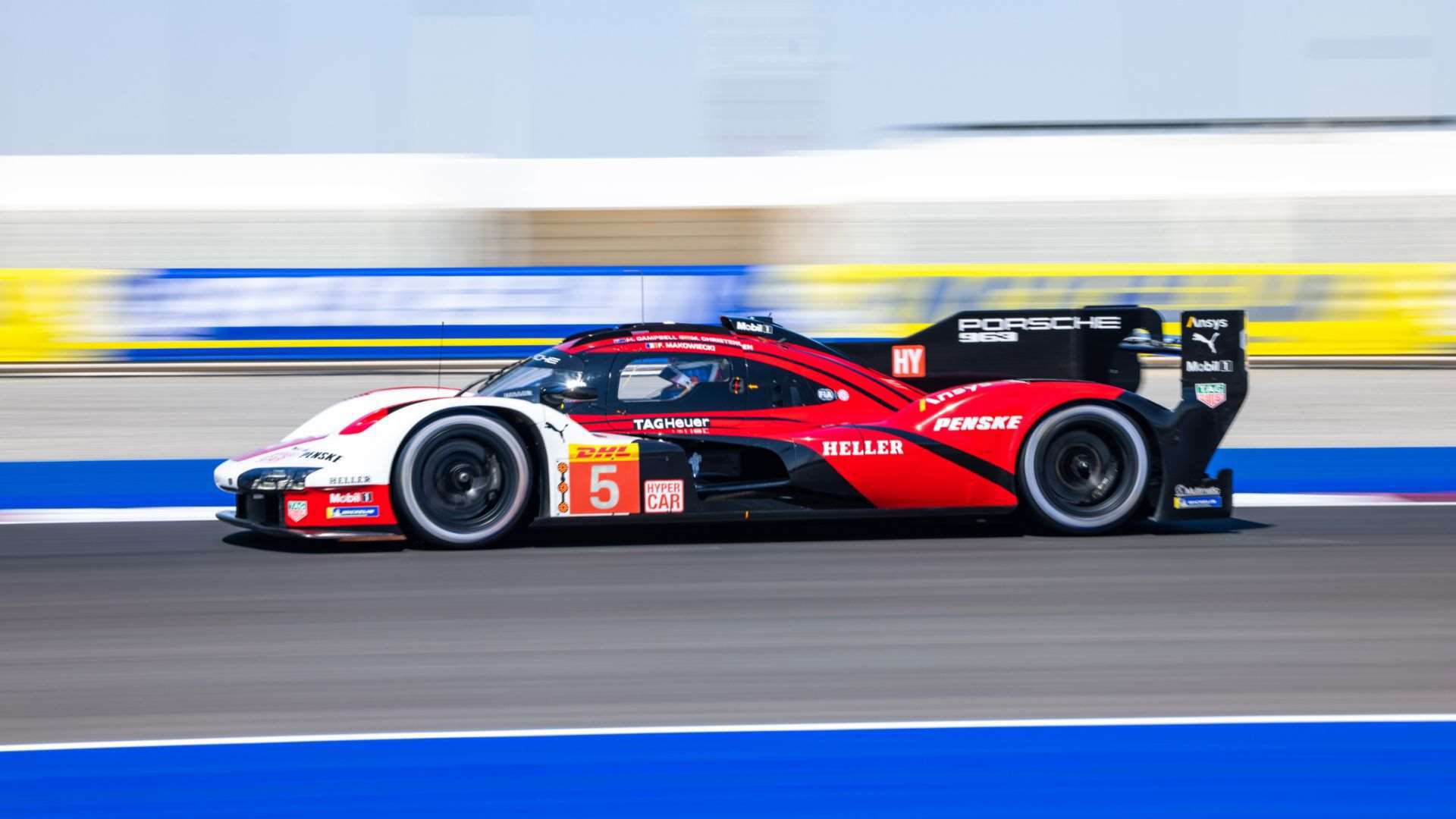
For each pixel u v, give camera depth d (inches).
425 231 1544.0
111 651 482.9
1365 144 1592.0
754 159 1647.4
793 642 493.7
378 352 1344.7
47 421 1177.4
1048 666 460.1
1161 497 730.2
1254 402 1240.8
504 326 1354.6
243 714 408.2
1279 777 355.6
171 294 1323.8
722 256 1611.7
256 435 1162.0
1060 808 336.2
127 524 791.1
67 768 361.1
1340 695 425.7
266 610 545.3
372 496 667.4
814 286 1370.6
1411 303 1362.0
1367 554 671.8
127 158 1603.1
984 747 377.4
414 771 358.0
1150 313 799.1
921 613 539.2
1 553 687.7
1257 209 1460.4
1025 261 1498.5
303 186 1605.6
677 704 416.5
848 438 701.3
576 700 422.0
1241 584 595.8
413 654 476.4
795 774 357.4
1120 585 592.4
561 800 338.3
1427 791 346.0
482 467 681.6
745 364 719.7
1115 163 1600.6
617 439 685.3
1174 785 350.0
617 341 721.6
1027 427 714.8
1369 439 1180.5
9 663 468.1
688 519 689.0
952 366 773.3
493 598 567.5
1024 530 746.8
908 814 331.6
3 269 1379.2
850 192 1592.0
